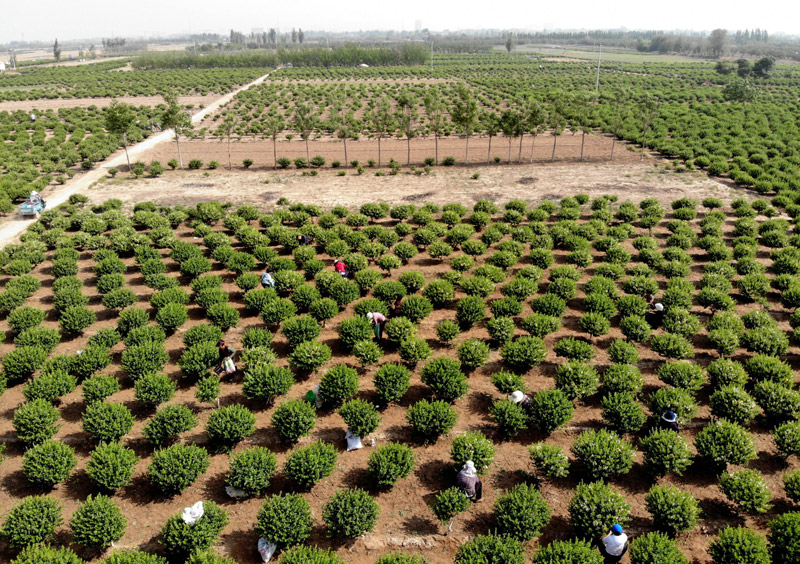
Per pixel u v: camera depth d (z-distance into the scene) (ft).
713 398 62.44
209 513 46.85
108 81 463.42
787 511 50.93
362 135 246.47
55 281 94.32
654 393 64.49
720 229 116.16
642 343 79.36
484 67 584.81
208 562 41.34
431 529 49.29
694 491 53.47
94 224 118.73
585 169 182.60
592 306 83.82
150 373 65.00
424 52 652.07
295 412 57.93
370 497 49.16
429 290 88.58
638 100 285.02
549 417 59.06
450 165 189.16
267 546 45.93
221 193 157.58
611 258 103.19
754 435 61.16
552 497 52.65
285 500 47.47
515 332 83.61
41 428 57.82
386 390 64.03
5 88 443.73
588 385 64.54
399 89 393.91
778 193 147.95
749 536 43.88
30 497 47.60
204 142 235.20
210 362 69.51
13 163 181.06
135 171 177.47
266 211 140.56
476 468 54.19
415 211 133.39
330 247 106.01
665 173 176.65
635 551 43.55
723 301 84.38
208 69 579.48
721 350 73.72
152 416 63.46
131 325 78.64
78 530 45.14
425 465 56.85
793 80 439.63
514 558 42.24
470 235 114.11
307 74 510.58
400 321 76.48
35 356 68.85
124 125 181.47
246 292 90.74
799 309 81.20
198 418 63.36
